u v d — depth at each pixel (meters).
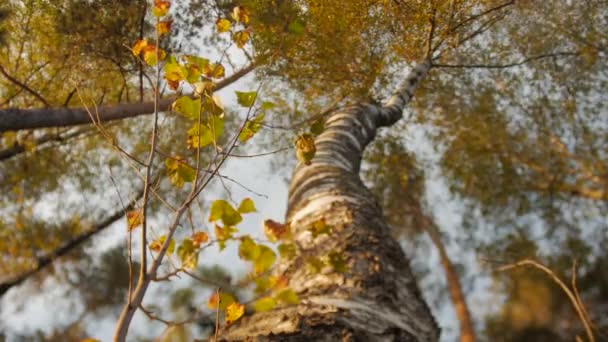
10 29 3.71
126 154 1.25
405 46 4.59
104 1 3.66
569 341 4.94
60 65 3.96
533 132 7.23
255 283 1.12
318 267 1.33
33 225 5.40
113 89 4.64
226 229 1.12
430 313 1.97
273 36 2.77
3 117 3.23
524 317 5.28
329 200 2.32
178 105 1.35
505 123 7.12
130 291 1.00
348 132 3.54
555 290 5.24
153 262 1.02
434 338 1.82
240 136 1.36
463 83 6.44
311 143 1.42
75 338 5.29
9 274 5.33
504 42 5.99
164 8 1.35
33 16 3.74
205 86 1.35
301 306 1.61
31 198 5.54
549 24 5.89
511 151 7.46
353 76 4.77
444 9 4.42
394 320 1.64
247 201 1.15
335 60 4.48
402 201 7.90
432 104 6.69
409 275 2.03
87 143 5.98
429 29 4.69
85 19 3.70
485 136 7.30
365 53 4.54
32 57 4.07
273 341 1.42
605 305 5.13
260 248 1.10
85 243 5.95
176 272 1.07
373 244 1.97
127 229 1.11
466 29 5.10
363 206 2.32
